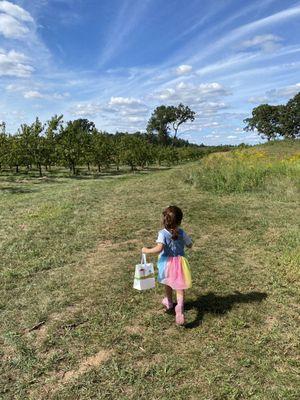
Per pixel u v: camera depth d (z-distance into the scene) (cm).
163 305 281
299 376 199
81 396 189
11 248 423
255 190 788
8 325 258
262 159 1186
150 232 491
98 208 656
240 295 294
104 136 1905
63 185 1100
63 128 1609
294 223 511
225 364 210
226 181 841
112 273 347
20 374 208
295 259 359
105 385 197
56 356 222
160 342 233
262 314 264
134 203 700
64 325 256
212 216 568
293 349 223
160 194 803
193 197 750
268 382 195
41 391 194
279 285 311
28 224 538
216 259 378
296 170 894
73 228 510
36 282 331
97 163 1784
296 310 269
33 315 270
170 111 5462
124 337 240
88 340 238
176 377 201
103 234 480
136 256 396
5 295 304
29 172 1698
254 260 374
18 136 1528
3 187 1066
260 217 550
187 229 500
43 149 1523
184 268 253
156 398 186
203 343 231
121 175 1559
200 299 289
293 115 4547
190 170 1086
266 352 221
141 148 1970
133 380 199
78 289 313
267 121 4762
